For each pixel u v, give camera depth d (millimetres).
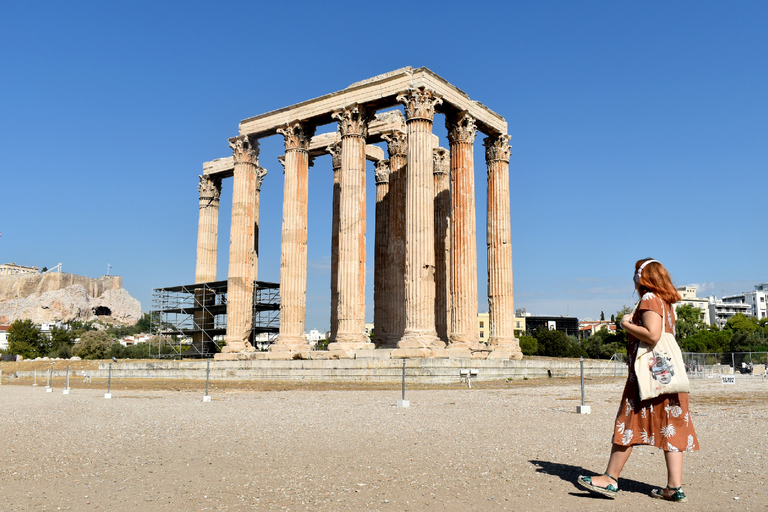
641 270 7340
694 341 112000
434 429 13312
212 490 7727
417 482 8008
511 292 42406
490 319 42344
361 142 40250
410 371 32406
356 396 23734
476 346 39125
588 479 7188
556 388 28328
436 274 45688
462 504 6906
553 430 13047
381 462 9414
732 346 107438
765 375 48875
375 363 33594
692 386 33906
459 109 40000
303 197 43125
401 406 19047
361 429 13414
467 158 40281
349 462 9445
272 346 41469
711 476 8281
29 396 27672
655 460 9523
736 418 15648
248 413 17297
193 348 58438
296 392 26781
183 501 7215
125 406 20500
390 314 44062
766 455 9883
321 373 34906
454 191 40156
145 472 8938
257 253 56312
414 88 37062
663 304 7047
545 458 9633
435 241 46188
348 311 38062
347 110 40281
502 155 43750
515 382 33281
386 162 49719
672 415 6984
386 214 49094
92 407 20297
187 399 23469
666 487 7082
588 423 14344
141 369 43250
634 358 7090
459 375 32250
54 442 12148
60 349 125812
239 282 45000
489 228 43188
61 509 6941
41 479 8578
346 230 38969
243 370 37594
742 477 8203
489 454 10016
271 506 6926
